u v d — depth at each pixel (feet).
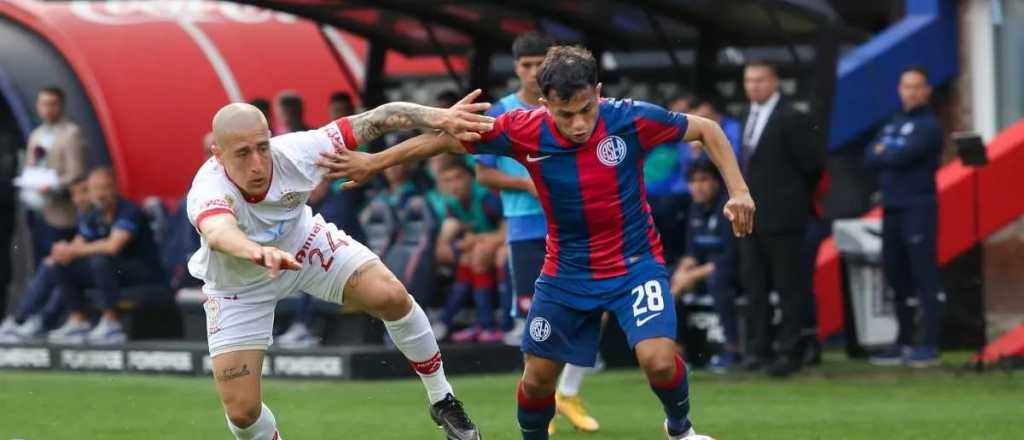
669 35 148.97
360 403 114.73
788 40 141.18
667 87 151.43
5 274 172.45
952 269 142.00
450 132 72.43
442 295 144.46
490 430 99.30
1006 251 152.97
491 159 96.17
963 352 141.38
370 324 137.08
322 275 76.07
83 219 152.46
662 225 140.56
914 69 131.64
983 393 113.60
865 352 138.51
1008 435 92.84
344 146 73.82
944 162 163.53
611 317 137.90
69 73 178.40
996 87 160.25
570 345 74.69
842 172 158.20
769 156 123.95
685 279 133.90
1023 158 145.48
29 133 167.53
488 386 125.70
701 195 132.36
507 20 155.22
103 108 177.47
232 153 70.33
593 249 73.31
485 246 138.51
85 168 156.56
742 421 101.09
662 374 72.02
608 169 72.33
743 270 127.44
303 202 74.54
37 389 128.77
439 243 141.38
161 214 163.02
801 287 125.80
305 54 195.00
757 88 124.36
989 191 144.87
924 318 132.36
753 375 127.44
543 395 76.13
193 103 184.65
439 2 146.61
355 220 137.59
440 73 172.76
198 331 148.15
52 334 152.97
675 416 74.69
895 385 119.44
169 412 111.86
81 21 186.70
